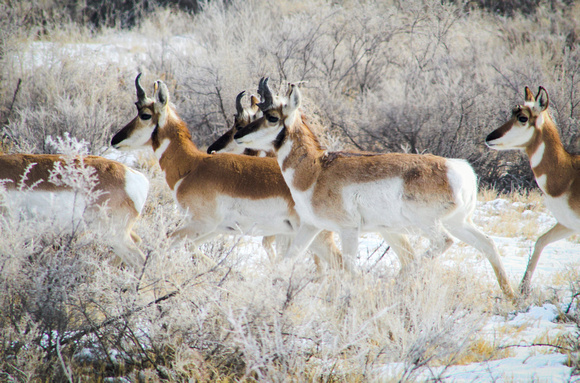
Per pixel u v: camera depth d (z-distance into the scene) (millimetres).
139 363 15359
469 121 49938
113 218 21000
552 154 23016
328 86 57406
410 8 69812
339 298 16406
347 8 78062
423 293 16703
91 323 15664
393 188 20344
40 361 14336
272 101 21078
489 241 21531
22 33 57219
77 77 51531
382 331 15766
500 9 88125
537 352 16531
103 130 43375
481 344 16672
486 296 21188
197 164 24156
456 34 69875
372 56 65250
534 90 50844
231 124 50312
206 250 24219
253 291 14875
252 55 57469
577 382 13852
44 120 43219
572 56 57906
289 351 14188
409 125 49281
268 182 22969
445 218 20641
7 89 50000
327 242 22734
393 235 23266
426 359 14953
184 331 15266
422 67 62438
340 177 20703
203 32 68250
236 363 15055
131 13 88938
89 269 17344
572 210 22625
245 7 71125
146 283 17016
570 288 22172
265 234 24031
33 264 16250
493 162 49281
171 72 60375
